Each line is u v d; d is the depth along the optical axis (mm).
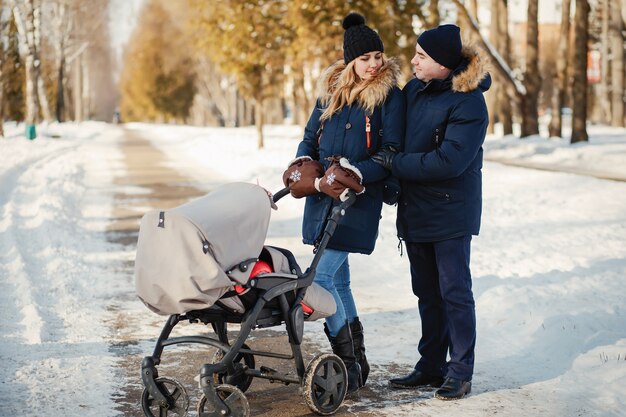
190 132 50844
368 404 4516
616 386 4664
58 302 6773
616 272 7684
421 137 4578
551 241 9664
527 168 20000
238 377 4562
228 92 66750
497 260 8469
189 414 4270
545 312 6199
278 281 4133
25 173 18781
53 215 11320
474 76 4473
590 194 14234
